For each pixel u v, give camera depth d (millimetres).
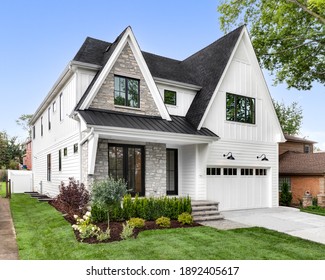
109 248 7090
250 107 16281
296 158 21453
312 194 18469
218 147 14633
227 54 15266
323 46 18062
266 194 16797
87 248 7062
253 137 16172
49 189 18312
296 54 18922
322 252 7516
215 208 12664
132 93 12648
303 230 10273
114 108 12000
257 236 9031
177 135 12109
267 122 16969
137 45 12688
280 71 19844
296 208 16516
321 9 13453
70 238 7910
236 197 15406
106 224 9430
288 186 18891
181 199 11242
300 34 17750
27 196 19016
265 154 16688
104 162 11602
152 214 10508
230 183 15234
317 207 16531
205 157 13664
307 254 7277
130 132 10836
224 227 10266
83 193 10445
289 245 8102
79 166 11820
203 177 14070
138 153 12773
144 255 6648
